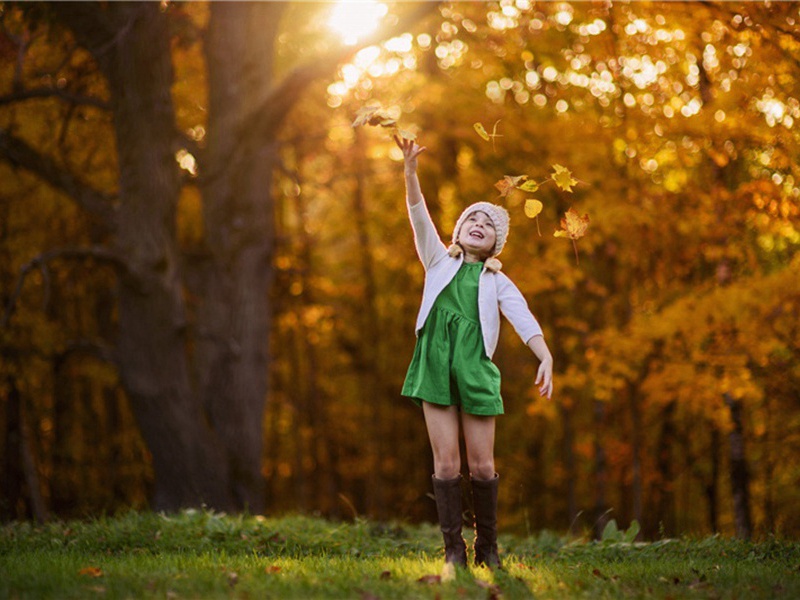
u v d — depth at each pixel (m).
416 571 4.32
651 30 9.96
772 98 9.32
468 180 15.15
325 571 4.31
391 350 22.31
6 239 15.72
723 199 10.76
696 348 11.84
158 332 11.84
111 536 6.46
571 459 17.56
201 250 13.85
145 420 11.95
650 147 11.02
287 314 21.88
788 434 15.09
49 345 14.78
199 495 11.95
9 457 15.89
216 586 3.74
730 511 18.89
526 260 14.19
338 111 16.39
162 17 11.70
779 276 10.22
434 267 4.54
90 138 14.54
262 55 12.82
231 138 12.63
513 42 13.15
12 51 12.72
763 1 8.37
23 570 4.27
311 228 22.23
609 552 6.41
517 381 19.67
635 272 14.30
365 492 25.53
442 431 4.38
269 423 24.70
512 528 20.22
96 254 11.51
